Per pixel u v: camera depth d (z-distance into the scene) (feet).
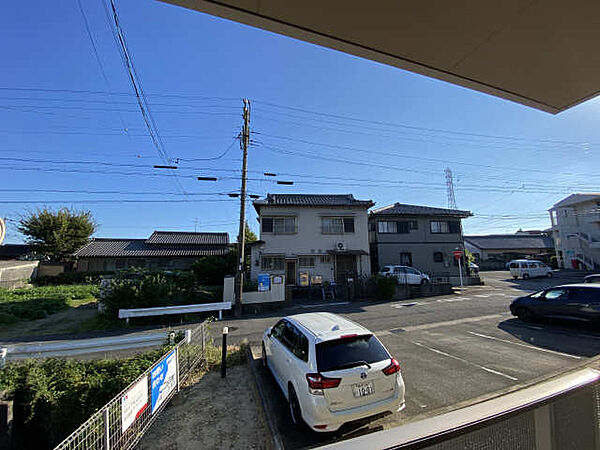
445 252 72.23
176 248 79.56
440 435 3.38
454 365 19.22
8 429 13.92
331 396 10.95
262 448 11.32
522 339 24.67
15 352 21.12
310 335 12.96
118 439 10.48
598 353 20.45
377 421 12.64
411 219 73.05
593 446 4.55
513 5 5.14
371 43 6.08
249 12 5.17
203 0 4.84
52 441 14.15
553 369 17.92
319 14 5.24
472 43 6.04
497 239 143.64
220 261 59.77
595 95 7.78
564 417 4.38
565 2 5.03
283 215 61.36
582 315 26.55
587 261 93.45
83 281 69.67
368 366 11.68
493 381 16.57
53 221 79.56
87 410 14.21
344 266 61.82
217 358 20.92
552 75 6.97
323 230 62.39
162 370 14.25
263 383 17.17
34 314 37.58
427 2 5.05
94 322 35.19
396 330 29.37
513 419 3.96
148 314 34.53
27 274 68.13
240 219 42.70
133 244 80.69
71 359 19.15
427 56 6.48
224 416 13.66
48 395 14.70
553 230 107.14
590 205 93.35
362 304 46.75
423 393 15.37
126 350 24.48
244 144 44.14
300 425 12.19
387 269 60.59
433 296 52.90
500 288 59.82
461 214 73.26
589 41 5.91
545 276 76.33
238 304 40.04
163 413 14.01
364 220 64.03
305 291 55.36
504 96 7.99
